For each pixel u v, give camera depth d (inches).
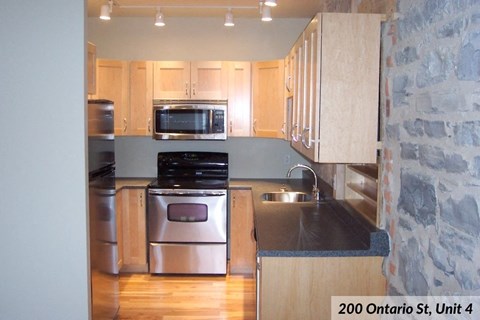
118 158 188.2
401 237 75.2
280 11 167.9
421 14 65.9
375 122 85.7
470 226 52.4
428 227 64.2
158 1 151.9
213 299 146.8
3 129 90.1
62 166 90.9
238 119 173.0
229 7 159.2
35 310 93.4
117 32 182.7
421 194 66.5
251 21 182.1
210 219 163.8
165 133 170.4
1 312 93.5
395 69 77.4
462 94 53.9
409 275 71.4
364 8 97.7
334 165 122.8
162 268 166.2
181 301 145.1
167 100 171.5
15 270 92.6
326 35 84.6
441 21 59.4
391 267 80.2
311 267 84.2
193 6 159.2
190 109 169.2
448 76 57.5
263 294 84.6
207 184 171.3
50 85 89.6
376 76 85.0
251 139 188.5
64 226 91.9
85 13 90.7
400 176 75.3
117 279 133.7
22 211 91.6
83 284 92.9
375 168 102.0
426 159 64.7
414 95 69.0
